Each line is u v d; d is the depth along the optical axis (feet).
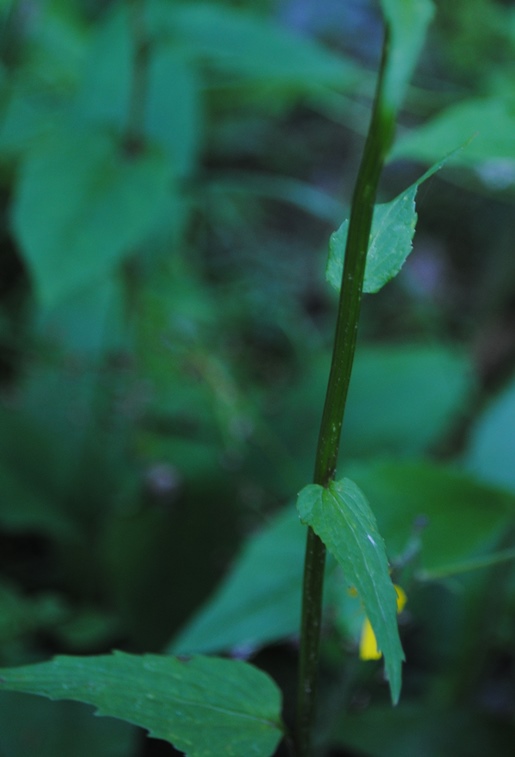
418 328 6.99
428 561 2.81
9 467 4.66
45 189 3.64
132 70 4.57
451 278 7.79
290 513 2.90
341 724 3.32
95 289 5.12
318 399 4.93
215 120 7.42
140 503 4.51
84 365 4.87
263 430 4.69
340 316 1.78
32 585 4.64
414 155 2.38
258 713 1.97
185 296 5.31
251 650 2.82
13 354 5.19
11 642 3.97
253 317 6.45
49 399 4.86
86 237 3.57
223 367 4.81
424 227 8.17
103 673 1.94
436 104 6.36
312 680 1.98
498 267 7.12
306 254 7.45
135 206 3.64
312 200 6.15
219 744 1.93
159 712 1.93
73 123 4.44
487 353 6.80
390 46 1.78
